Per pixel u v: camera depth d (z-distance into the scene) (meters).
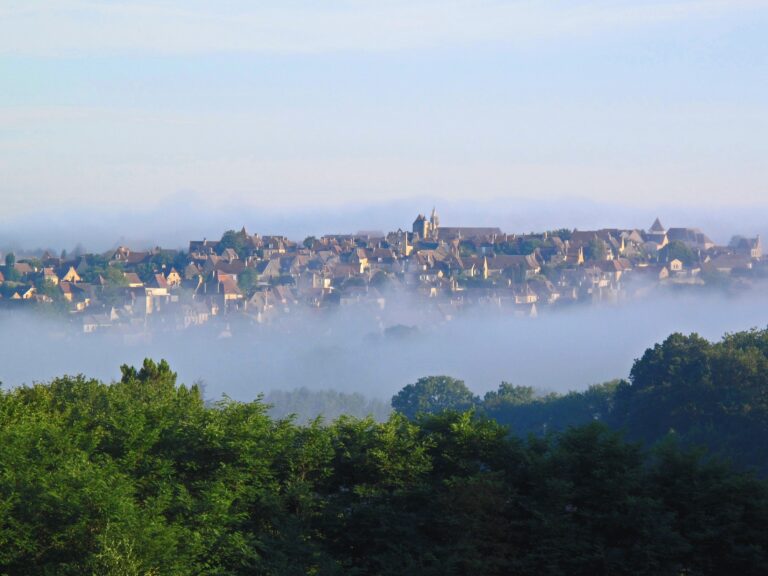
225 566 93.50
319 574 96.31
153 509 89.56
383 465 107.56
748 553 102.62
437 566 98.25
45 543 83.44
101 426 108.38
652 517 102.62
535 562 101.06
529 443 114.31
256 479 103.38
